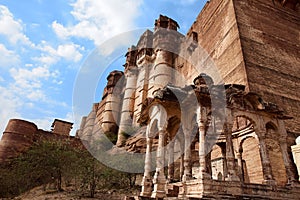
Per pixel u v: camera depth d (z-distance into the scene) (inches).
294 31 1048.8
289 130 737.6
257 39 919.7
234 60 884.0
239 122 693.3
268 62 871.1
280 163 641.0
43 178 1051.3
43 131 1669.5
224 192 383.6
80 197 669.3
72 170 892.0
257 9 1027.3
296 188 449.4
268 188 419.8
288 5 1120.2
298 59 963.3
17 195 1001.5
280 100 796.6
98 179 746.2
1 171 1162.6
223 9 1090.1
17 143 1469.0
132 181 876.0
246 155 683.4
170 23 1977.1
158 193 415.8
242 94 500.4
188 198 341.4
